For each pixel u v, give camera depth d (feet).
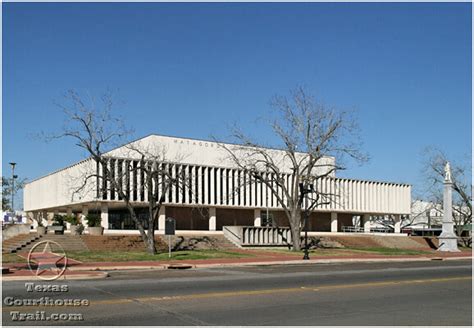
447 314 42.24
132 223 227.40
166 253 132.36
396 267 98.68
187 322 37.40
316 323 37.60
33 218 260.21
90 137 135.13
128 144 173.06
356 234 223.92
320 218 252.83
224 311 42.19
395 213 261.65
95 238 149.07
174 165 196.95
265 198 219.61
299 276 74.74
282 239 172.24
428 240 225.56
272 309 43.47
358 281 67.46
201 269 92.12
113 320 37.76
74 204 199.11
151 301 46.75
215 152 210.18
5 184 228.43
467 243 218.79
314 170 229.45
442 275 78.64
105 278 70.18
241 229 164.66
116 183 138.21
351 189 243.60
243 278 70.90
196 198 198.70
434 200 283.79
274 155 219.41
